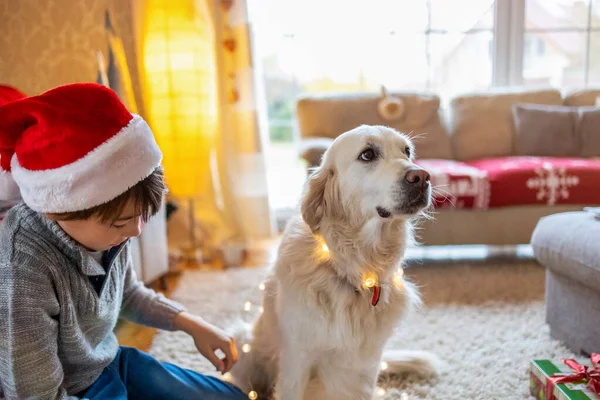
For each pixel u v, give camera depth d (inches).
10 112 40.9
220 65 137.2
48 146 40.3
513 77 166.7
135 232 46.4
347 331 55.6
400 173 54.7
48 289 43.7
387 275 58.6
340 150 58.5
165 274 116.2
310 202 58.5
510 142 150.2
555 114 145.4
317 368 59.8
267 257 134.3
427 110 147.4
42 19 125.4
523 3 162.1
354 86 168.4
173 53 127.9
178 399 56.4
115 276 52.0
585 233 73.2
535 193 117.3
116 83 130.3
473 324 90.5
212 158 142.6
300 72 167.9
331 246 56.9
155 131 131.6
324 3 160.9
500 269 121.3
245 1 134.2
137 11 128.7
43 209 41.4
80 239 45.2
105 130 41.3
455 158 150.9
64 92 41.5
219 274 122.8
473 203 117.0
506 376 72.9
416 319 92.9
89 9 125.5
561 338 82.4
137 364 57.4
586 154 142.9
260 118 141.6
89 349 50.0
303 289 55.8
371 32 163.5
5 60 126.7
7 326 41.9
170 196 138.2
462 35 164.6
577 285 76.8
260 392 68.2
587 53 166.4
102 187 40.8
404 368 73.0
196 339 58.5
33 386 43.2
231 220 145.8
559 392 57.6
